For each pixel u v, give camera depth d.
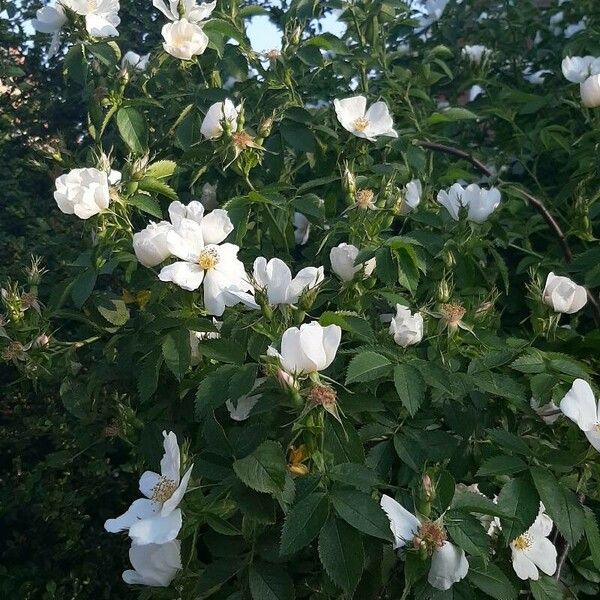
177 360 0.48
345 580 0.38
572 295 0.51
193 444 0.53
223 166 0.61
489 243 0.61
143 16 1.03
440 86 0.96
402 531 0.39
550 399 0.46
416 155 0.70
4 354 0.61
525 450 0.43
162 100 0.75
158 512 0.40
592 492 0.48
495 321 0.61
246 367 0.44
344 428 0.40
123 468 0.80
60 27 0.67
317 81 0.85
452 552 0.39
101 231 0.54
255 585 0.40
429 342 0.51
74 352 0.70
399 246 0.51
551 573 0.45
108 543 0.90
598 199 0.67
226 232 0.50
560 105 0.85
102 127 0.65
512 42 0.98
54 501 0.88
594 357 0.53
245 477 0.38
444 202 0.62
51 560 0.92
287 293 0.46
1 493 0.92
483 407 0.48
